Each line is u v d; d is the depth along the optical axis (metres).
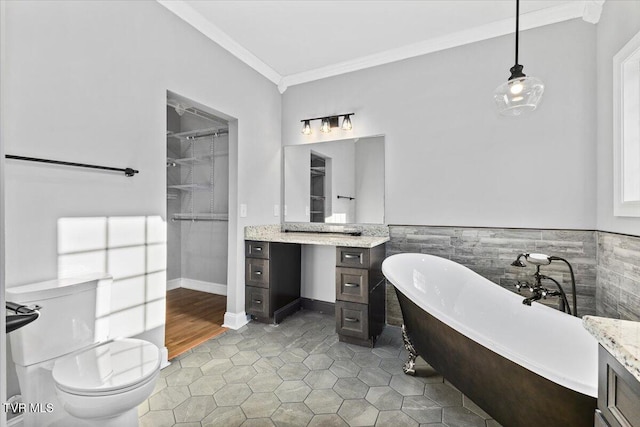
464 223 2.59
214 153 3.85
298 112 3.36
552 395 1.17
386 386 1.85
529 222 2.37
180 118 4.08
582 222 2.21
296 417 1.58
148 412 1.60
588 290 2.19
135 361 1.32
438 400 1.72
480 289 2.15
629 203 1.72
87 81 1.69
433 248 2.70
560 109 2.27
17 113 1.41
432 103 2.72
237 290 2.78
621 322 0.85
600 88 2.10
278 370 2.02
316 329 2.72
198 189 4.00
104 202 1.77
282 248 2.98
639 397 0.65
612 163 1.95
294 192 3.37
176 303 3.44
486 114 2.51
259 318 2.89
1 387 0.51
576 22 2.22
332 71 3.13
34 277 1.47
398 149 2.86
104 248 1.76
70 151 1.61
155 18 2.07
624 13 1.80
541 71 2.32
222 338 2.52
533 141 2.35
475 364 1.44
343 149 3.11
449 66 2.65
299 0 2.16
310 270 3.29
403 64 2.84
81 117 1.66
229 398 1.72
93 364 1.29
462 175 2.60
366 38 2.63
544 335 1.82
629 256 1.73
